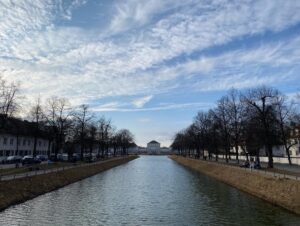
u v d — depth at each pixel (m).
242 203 40.88
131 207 38.47
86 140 109.62
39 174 52.75
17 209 35.00
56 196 44.56
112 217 33.16
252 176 53.44
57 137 89.19
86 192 49.69
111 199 43.84
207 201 42.62
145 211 36.22
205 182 66.44
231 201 42.47
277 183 43.00
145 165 131.50
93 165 93.19
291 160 94.94
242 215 33.78
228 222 30.88
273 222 30.66
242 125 85.31
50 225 29.27
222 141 105.50
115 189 54.22
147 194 48.97
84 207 37.75
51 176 55.69
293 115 87.12
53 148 141.75
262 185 46.94
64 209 36.22
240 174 60.31
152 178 74.69
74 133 104.31
